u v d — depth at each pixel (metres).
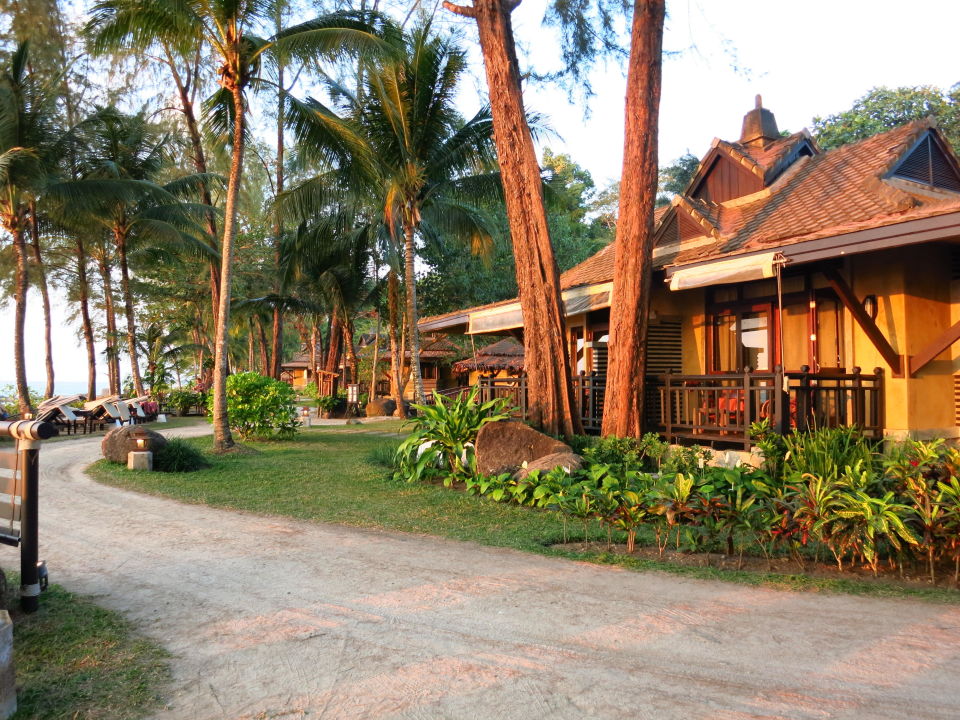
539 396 10.23
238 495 8.67
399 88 18.88
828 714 2.90
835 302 10.00
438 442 9.63
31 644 3.70
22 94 19.44
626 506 5.69
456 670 3.38
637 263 9.61
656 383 10.80
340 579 5.01
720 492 5.88
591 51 11.88
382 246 27.00
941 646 3.67
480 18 10.48
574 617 4.16
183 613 4.25
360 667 3.41
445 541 6.25
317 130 13.84
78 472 11.15
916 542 4.77
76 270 30.17
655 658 3.52
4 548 6.02
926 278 9.19
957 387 9.38
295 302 28.02
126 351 30.19
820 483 5.18
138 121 24.88
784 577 4.99
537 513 7.39
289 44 12.32
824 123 25.73
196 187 25.53
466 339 34.94
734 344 11.62
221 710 2.96
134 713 2.92
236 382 15.85
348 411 27.02
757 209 11.59
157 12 11.84
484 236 21.83
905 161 10.49
